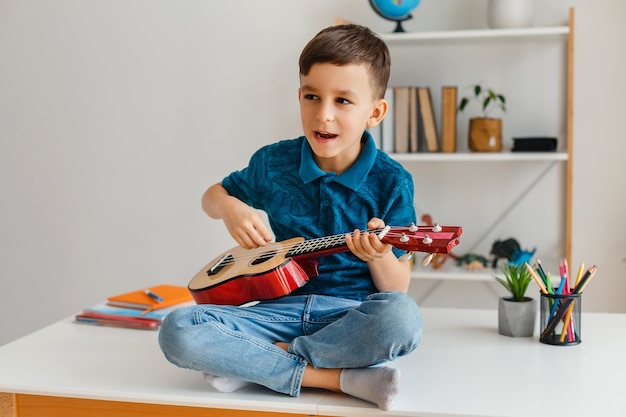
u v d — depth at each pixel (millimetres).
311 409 1451
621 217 2822
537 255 2887
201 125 3070
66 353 1792
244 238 1690
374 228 1541
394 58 2900
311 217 1789
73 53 3143
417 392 1502
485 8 2836
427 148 2750
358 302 1684
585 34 2785
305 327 1631
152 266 3172
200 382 1588
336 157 1782
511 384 1542
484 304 2924
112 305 2105
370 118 1775
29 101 3197
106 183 3172
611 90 2789
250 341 1522
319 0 2943
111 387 1557
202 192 3098
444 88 2723
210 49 3035
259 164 1900
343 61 1614
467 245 2926
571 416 1375
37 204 3238
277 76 3000
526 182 2873
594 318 2066
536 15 2812
